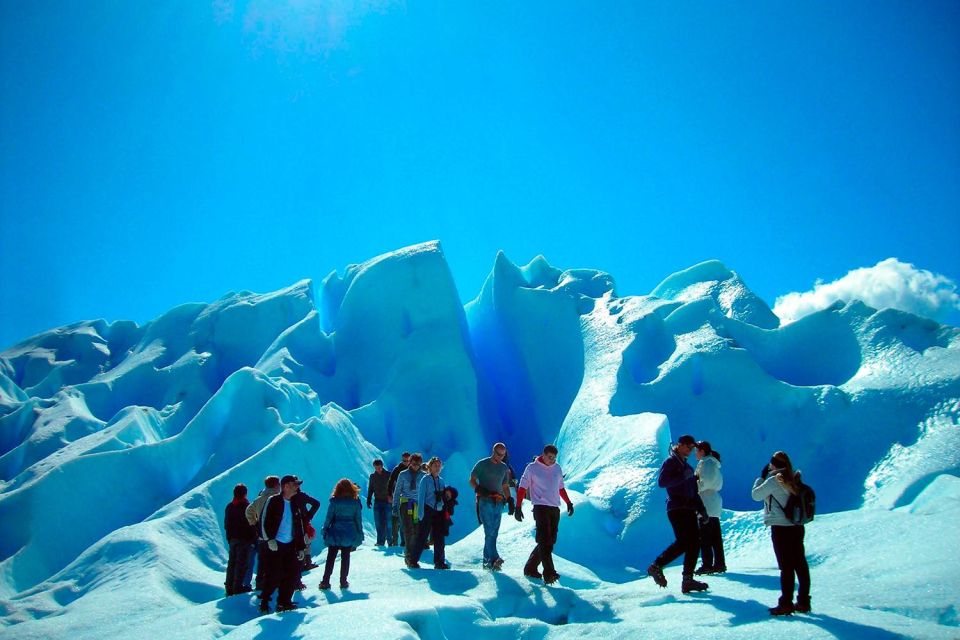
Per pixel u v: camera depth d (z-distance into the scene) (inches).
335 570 406.9
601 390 834.2
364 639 219.6
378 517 512.7
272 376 895.7
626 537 556.7
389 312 983.6
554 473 343.6
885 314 874.1
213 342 1079.0
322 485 626.2
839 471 722.8
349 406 925.2
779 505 251.6
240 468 597.3
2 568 534.0
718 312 952.3
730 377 846.5
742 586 305.0
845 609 253.3
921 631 216.1
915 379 772.6
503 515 563.8
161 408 960.9
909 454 690.8
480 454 838.5
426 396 885.8
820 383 866.1
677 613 263.3
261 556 306.0
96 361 1123.3
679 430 808.9
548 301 1045.8
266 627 258.5
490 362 1104.2
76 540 592.1
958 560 327.9
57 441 815.1
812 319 918.4
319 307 1206.3
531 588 319.9
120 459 658.8
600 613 289.3
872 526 418.9
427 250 1034.7
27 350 1153.4
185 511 542.9
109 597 399.5
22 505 587.2
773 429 796.6
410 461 388.2
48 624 349.4
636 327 932.6
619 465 637.3
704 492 337.7
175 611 370.0
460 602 279.6
